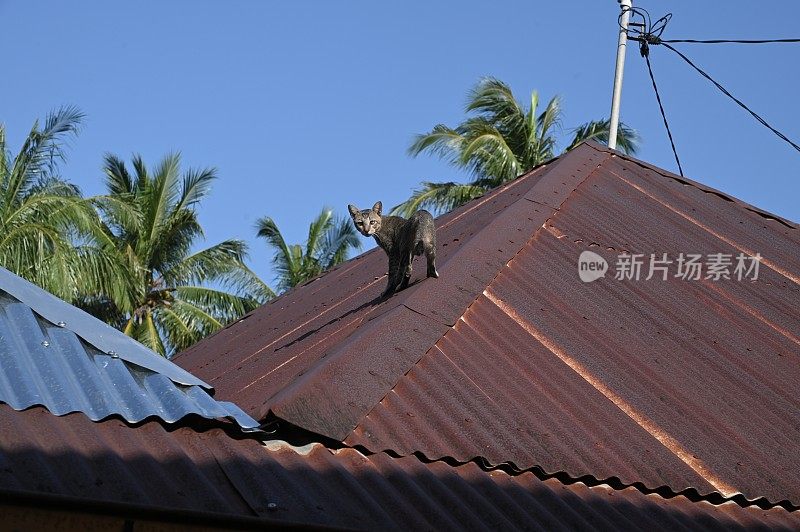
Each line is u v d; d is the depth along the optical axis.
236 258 27.06
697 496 6.47
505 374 7.24
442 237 11.19
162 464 5.27
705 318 9.16
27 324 6.29
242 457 5.51
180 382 6.41
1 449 4.90
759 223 12.24
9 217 20.41
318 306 10.88
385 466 5.80
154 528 4.73
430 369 6.96
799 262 11.23
